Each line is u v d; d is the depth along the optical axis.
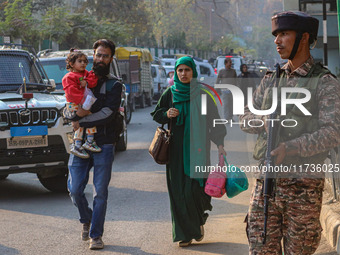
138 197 9.12
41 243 6.70
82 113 6.39
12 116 8.69
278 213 4.25
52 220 7.77
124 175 11.17
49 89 10.48
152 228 7.25
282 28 4.07
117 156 13.85
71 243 6.68
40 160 8.85
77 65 6.43
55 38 42.50
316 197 4.14
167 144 6.24
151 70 36.12
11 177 11.46
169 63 47.22
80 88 6.40
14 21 35.75
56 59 16.05
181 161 6.28
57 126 8.93
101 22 50.75
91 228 6.46
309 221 4.16
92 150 6.48
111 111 6.50
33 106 8.77
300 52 4.10
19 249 6.46
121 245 6.56
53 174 9.57
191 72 6.14
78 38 46.00
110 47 6.56
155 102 38.03
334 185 7.00
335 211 6.53
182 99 6.17
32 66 10.65
